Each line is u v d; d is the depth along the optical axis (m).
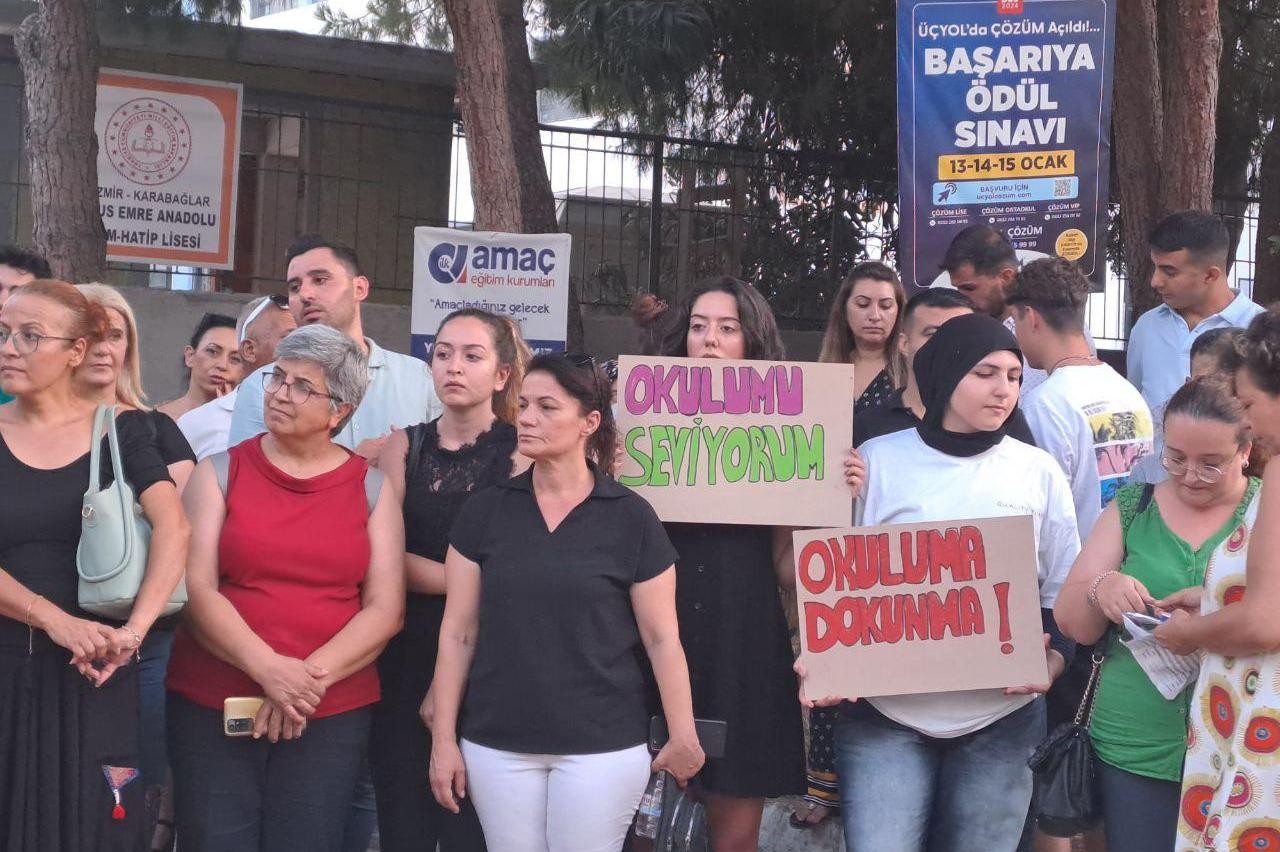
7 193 12.88
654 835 3.89
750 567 4.31
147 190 12.28
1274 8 12.79
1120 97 9.91
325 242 5.11
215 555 4.07
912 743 4.05
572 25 12.80
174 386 12.17
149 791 4.65
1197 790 3.49
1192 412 3.60
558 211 13.22
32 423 3.95
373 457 4.60
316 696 3.94
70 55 9.88
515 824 3.88
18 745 3.75
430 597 4.38
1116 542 3.86
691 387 4.28
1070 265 5.00
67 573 3.84
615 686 3.90
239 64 13.66
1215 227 5.78
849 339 5.52
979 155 7.77
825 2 12.62
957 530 4.00
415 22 14.03
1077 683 4.45
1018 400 4.74
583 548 3.92
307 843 4.02
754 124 13.61
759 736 4.23
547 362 3.98
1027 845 4.49
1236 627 3.33
